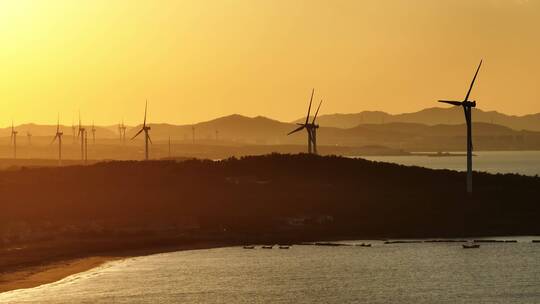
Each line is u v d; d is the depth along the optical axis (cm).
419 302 19800
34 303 18712
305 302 19688
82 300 19212
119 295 19862
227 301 19588
